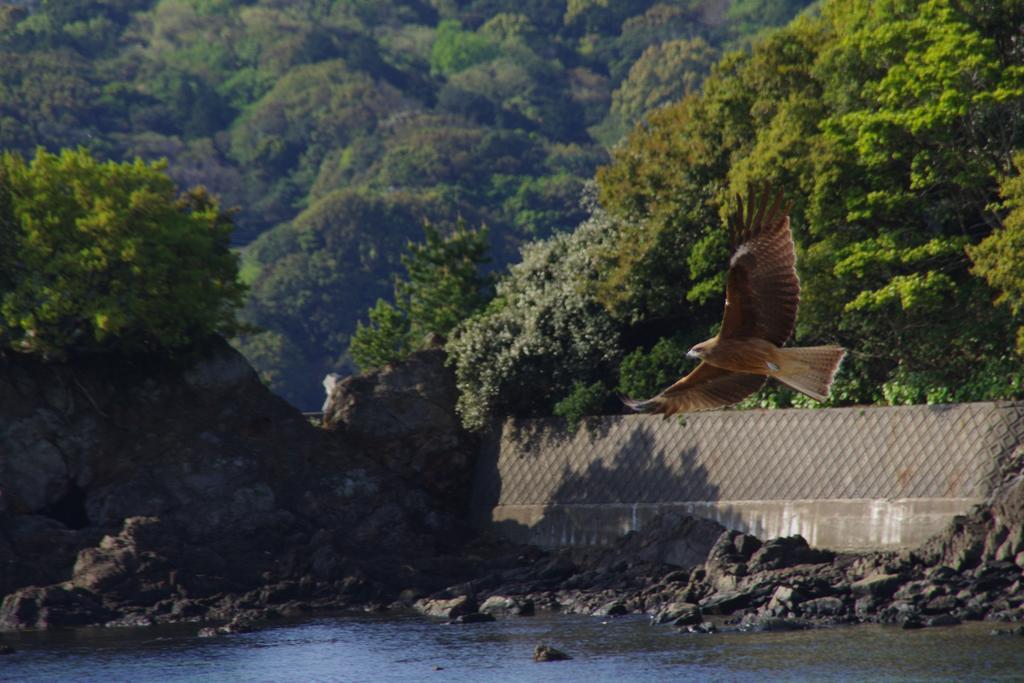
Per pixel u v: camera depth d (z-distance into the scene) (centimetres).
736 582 6294
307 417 9675
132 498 7825
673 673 4631
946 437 6475
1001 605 5375
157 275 8125
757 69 7756
